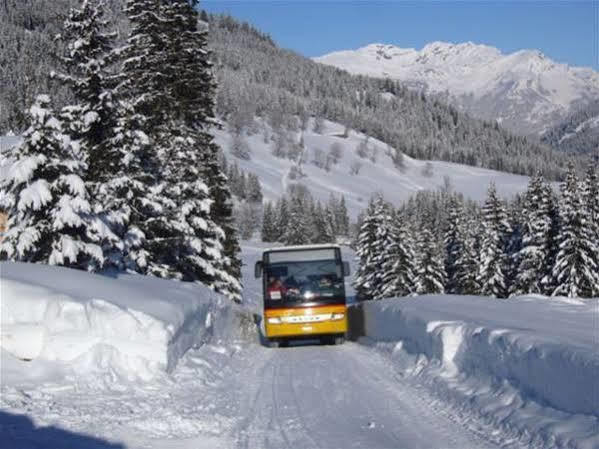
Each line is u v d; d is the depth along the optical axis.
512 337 9.20
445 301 18.59
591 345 8.02
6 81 106.69
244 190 184.25
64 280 13.30
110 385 10.09
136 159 21.97
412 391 10.71
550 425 7.24
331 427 8.34
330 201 178.62
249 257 119.38
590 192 48.31
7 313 10.87
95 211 16.80
